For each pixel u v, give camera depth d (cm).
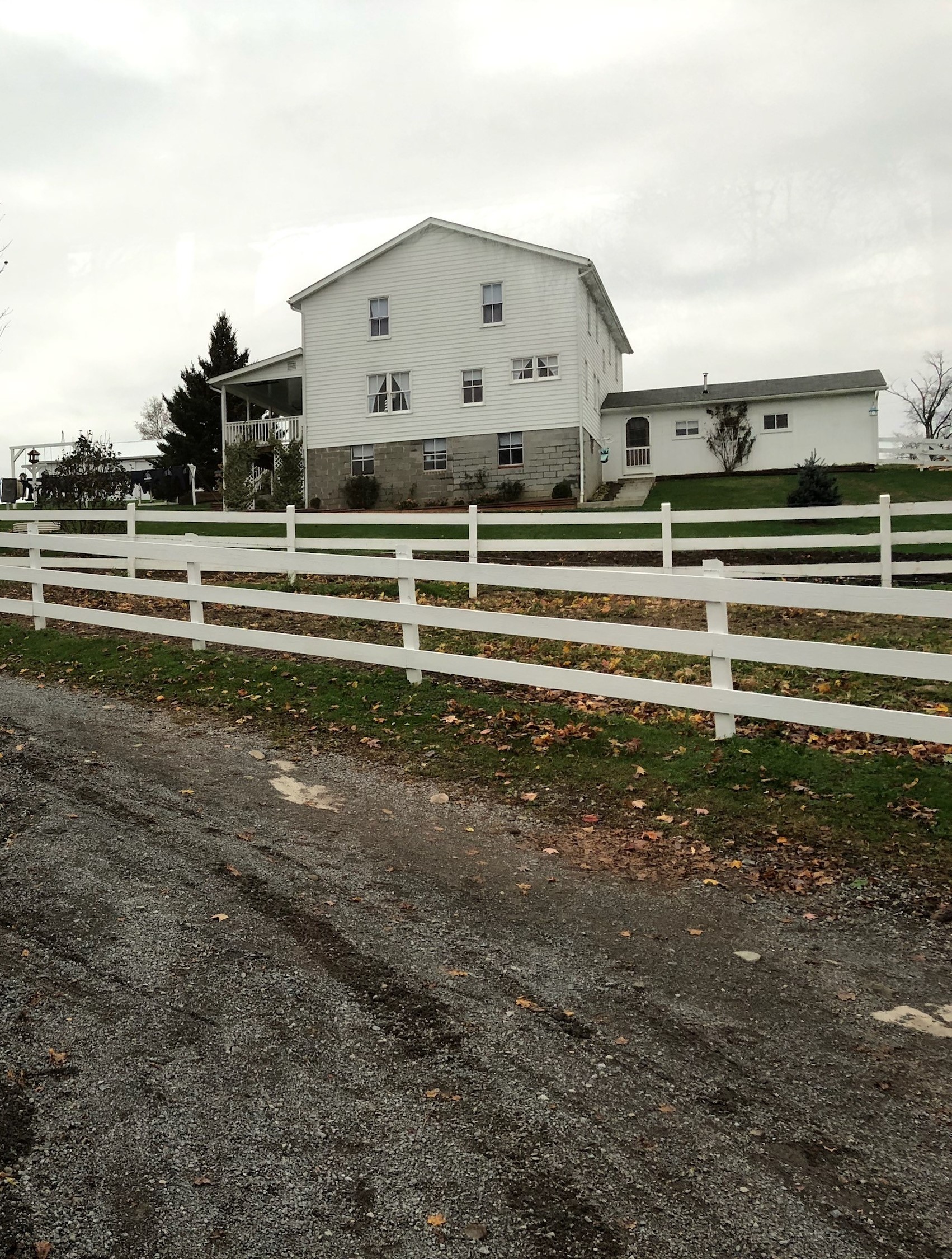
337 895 505
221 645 1086
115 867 531
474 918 484
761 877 529
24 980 417
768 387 3653
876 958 445
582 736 744
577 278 2803
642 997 413
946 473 3231
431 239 2917
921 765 649
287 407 3638
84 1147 319
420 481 2980
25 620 1290
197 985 416
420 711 820
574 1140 324
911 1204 294
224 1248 280
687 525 2114
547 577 784
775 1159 314
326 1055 370
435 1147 321
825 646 652
